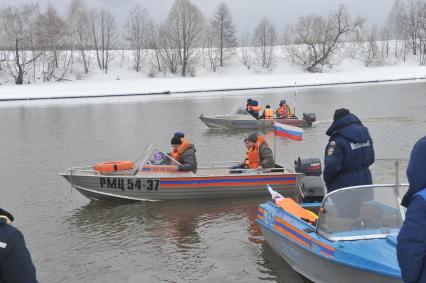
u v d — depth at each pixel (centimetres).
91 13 7450
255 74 7231
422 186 310
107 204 1091
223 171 1182
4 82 6412
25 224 967
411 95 3909
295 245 651
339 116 659
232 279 696
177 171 1102
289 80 6244
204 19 7706
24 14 6875
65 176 1091
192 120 2747
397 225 573
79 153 1792
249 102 2438
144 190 1087
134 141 2042
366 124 2281
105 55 7662
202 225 933
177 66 7219
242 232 889
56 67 6956
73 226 948
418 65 7800
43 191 1227
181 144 1120
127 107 3709
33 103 4384
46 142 2078
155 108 3553
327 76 6544
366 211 576
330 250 560
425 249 295
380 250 532
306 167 964
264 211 770
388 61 8181
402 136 1920
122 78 6788
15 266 287
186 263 759
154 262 766
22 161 1653
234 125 2334
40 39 6812
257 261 754
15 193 1213
